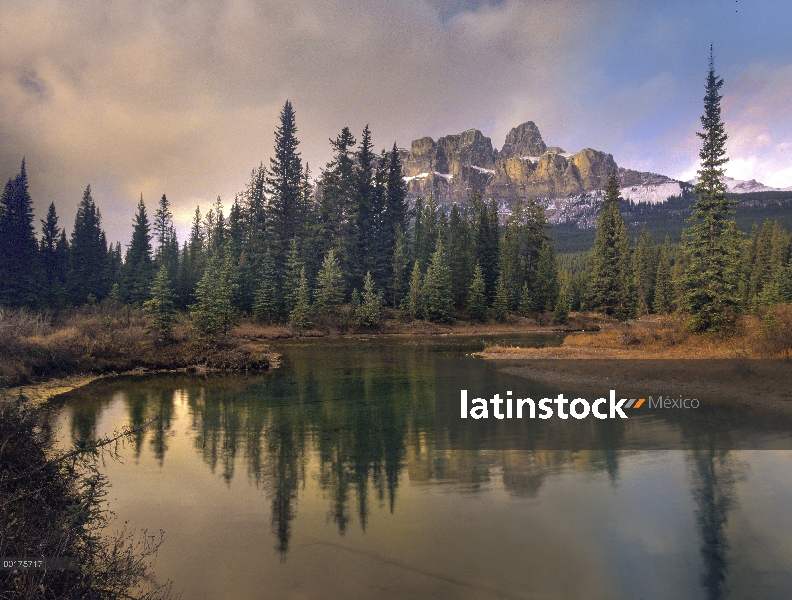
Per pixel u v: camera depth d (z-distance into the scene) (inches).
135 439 561.6
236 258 3132.4
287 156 3447.3
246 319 2586.1
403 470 468.1
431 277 2960.1
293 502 391.9
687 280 1504.7
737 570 291.7
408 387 937.5
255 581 273.6
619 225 3511.3
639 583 278.1
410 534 336.2
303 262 2832.2
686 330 1509.6
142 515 363.9
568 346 1649.9
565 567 292.5
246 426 630.5
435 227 3848.4
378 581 274.8
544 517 363.9
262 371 1175.6
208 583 269.7
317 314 2699.3
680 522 356.8
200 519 357.4
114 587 249.9
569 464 486.3
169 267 3373.5
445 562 299.3
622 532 341.7
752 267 3934.5
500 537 332.8
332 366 1270.9
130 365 1147.9
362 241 3378.4
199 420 661.3
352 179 3435.0
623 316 3211.1
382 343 2062.0
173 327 1475.1
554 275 3636.8
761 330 1321.4
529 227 3789.4
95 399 799.7
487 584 275.0
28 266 2920.8
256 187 3678.6
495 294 3427.7
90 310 2306.8
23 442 283.7
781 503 389.4
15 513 233.3
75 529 242.5
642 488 422.3
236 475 452.8
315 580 275.0
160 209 4020.7
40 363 991.0
